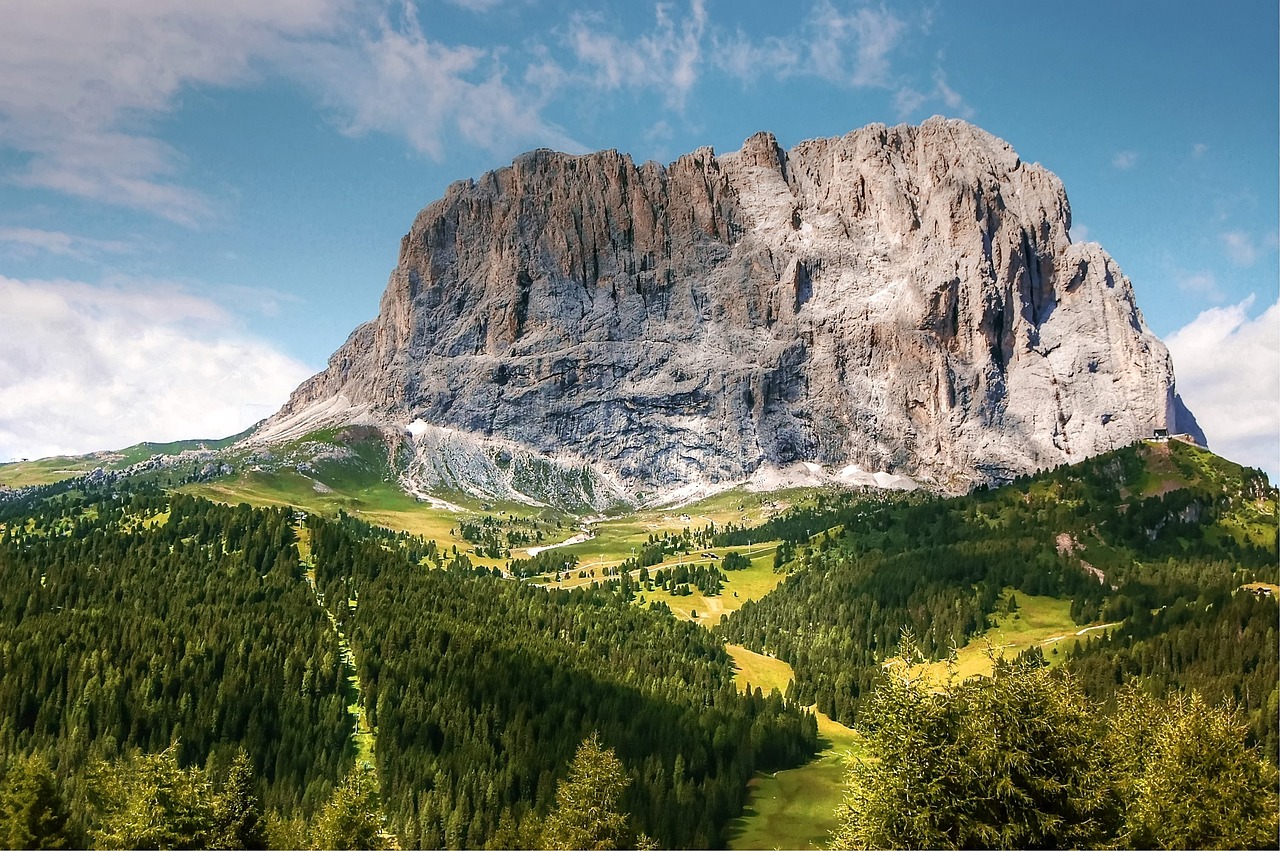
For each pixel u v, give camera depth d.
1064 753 55.72
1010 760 54.31
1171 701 71.19
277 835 92.88
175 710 165.25
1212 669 176.38
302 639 189.75
